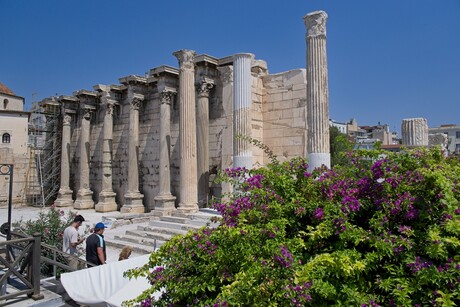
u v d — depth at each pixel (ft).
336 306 14.53
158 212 75.92
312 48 48.34
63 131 114.93
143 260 29.17
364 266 14.67
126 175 100.01
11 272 26.63
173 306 17.13
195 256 18.43
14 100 176.24
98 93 108.06
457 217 15.39
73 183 118.11
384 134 217.56
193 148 68.85
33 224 43.70
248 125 58.18
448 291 14.26
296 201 18.65
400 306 14.10
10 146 148.77
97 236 35.94
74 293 26.04
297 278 14.29
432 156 18.90
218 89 76.38
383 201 17.11
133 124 90.94
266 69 70.95
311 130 47.91
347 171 20.12
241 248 16.12
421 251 15.79
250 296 14.26
